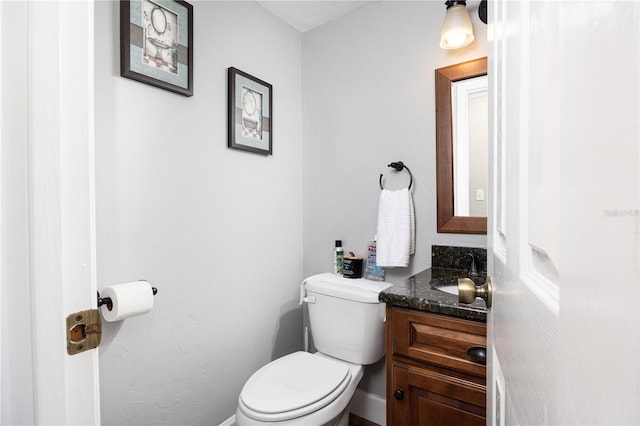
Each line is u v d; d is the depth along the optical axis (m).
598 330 0.17
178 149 1.35
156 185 1.27
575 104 0.20
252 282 1.71
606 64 0.17
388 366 1.18
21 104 0.45
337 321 1.53
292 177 1.97
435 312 1.07
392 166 1.66
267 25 1.79
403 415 1.15
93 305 0.51
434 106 1.57
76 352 0.49
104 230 1.12
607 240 0.16
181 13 1.33
